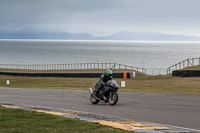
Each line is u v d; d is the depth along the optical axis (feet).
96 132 24.35
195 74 109.50
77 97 56.85
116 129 25.62
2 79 138.31
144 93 60.08
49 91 70.54
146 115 34.40
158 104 43.60
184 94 56.49
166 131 24.86
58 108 42.04
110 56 533.96
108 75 45.21
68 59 453.99
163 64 356.18
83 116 33.81
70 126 27.17
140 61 410.72
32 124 28.22
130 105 43.47
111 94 44.42
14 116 33.55
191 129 25.90
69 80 118.83
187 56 539.70
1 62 407.23
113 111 38.19
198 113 35.06
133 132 24.34
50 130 25.27
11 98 57.21
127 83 97.55
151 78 119.03
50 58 477.36
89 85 94.79
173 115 33.94
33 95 62.28
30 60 437.99
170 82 94.58
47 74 147.84
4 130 25.23
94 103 46.98
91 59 453.17
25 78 141.90
